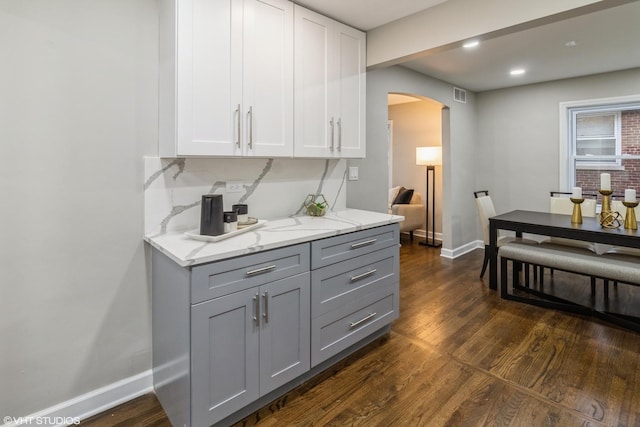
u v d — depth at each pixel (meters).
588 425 1.73
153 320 2.01
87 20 1.75
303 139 2.38
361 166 3.45
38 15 1.62
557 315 3.04
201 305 1.57
